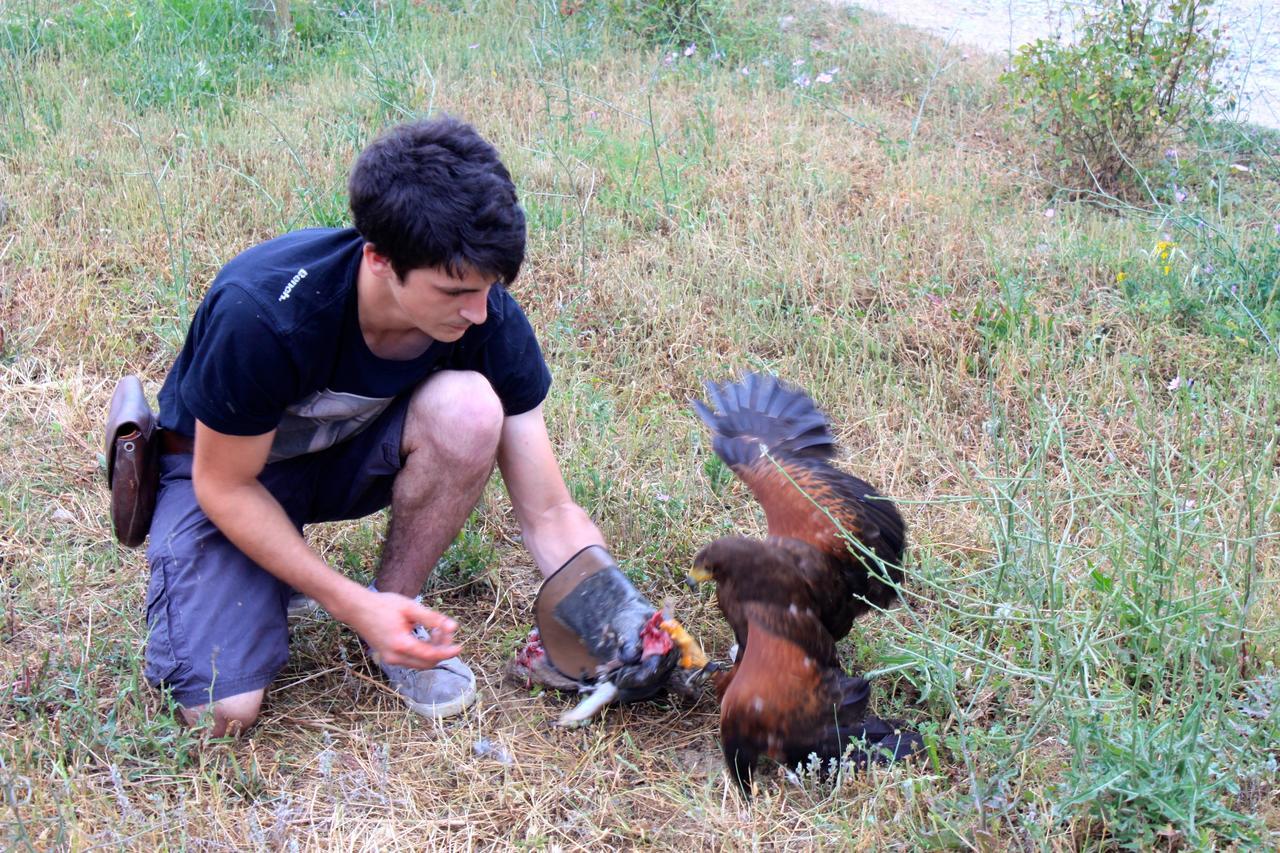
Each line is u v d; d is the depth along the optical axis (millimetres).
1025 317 2910
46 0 4641
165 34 4289
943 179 3607
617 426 2639
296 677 2090
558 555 2082
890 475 2535
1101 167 3713
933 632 2133
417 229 1693
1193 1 3707
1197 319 2963
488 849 1846
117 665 2068
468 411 1978
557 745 2002
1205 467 2211
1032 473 2391
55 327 2846
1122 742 1848
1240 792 1848
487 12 4867
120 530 2059
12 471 2475
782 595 1909
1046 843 1767
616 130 3801
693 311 2980
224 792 1896
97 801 1832
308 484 2068
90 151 3566
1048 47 3924
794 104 4176
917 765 1933
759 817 1863
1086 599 2168
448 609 2248
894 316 2947
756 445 2164
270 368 1834
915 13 5613
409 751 1983
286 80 4270
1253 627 2090
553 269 3117
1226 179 3637
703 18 4648
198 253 3096
